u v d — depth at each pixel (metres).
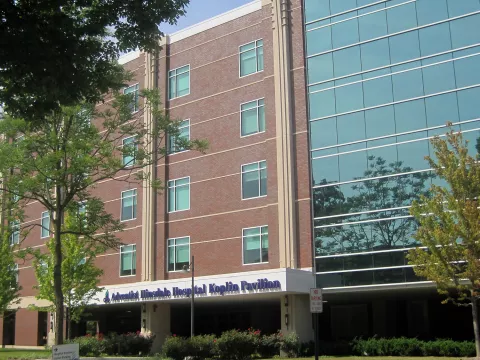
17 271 43.72
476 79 29.09
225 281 33.41
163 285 36.44
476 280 22.14
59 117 22.86
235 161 36.72
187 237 38.19
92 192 44.59
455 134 25.67
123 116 24.88
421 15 31.28
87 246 36.12
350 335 37.47
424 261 23.94
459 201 23.19
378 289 30.20
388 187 30.69
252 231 35.06
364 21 33.09
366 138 31.84
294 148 34.09
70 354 17.39
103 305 41.31
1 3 12.33
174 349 28.83
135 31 14.28
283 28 35.66
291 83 34.91
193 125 39.31
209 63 39.44
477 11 29.66
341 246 31.56
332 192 32.38
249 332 31.64
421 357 27.75
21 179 23.55
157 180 27.62
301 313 32.62
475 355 27.28
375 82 32.12
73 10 14.32
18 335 51.91
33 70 12.84
